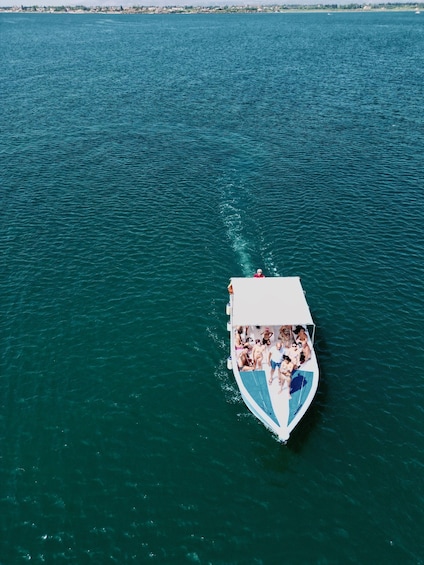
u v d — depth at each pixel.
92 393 33.78
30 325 39.97
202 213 56.94
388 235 52.09
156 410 32.47
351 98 105.62
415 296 43.00
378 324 39.78
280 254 49.19
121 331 39.28
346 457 29.27
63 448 29.95
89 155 74.94
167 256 48.94
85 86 122.38
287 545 24.95
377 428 31.02
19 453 29.66
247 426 31.30
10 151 76.25
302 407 30.27
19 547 24.95
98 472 28.55
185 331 39.22
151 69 147.12
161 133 84.94
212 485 27.83
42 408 32.62
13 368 35.75
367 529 25.64
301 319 32.94
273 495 27.27
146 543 25.06
